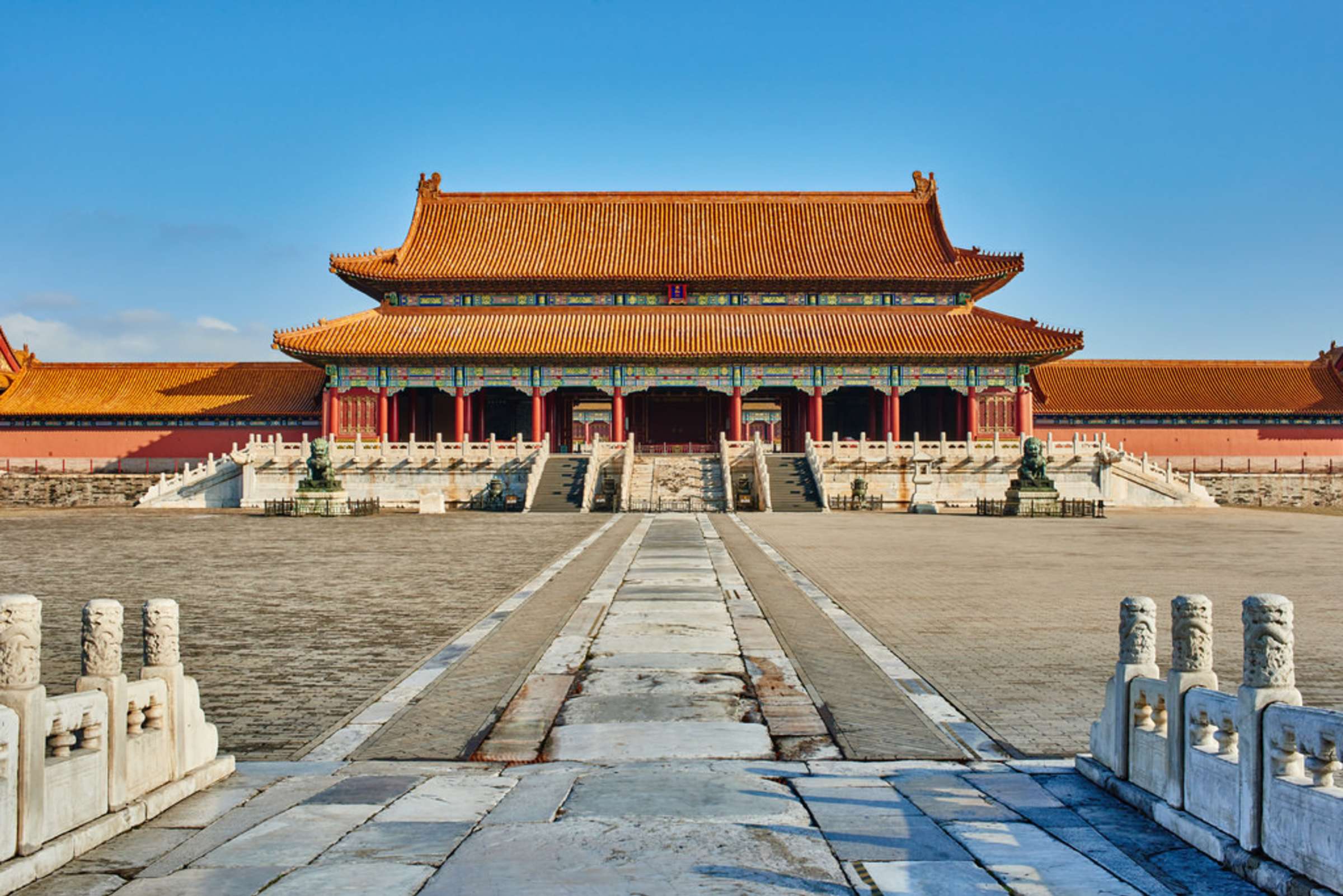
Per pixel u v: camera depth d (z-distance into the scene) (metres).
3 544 45.53
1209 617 11.03
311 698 17.12
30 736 9.66
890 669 19.08
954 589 30.08
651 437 108.81
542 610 25.80
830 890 9.16
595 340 93.50
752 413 127.50
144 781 11.46
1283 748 9.38
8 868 9.25
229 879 9.46
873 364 92.62
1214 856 9.96
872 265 99.25
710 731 14.88
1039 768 13.14
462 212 106.69
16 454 96.31
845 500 76.25
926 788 12.19
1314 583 31.70
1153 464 83.25
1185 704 10.83
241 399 97.00
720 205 107.19
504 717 15.69
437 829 10.74
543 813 11.23
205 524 59.28
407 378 93.19
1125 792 11.72
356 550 42.78
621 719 15.56
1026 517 67.44
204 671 19.19
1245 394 98.75
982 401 92.88
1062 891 9.18
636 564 36.31
